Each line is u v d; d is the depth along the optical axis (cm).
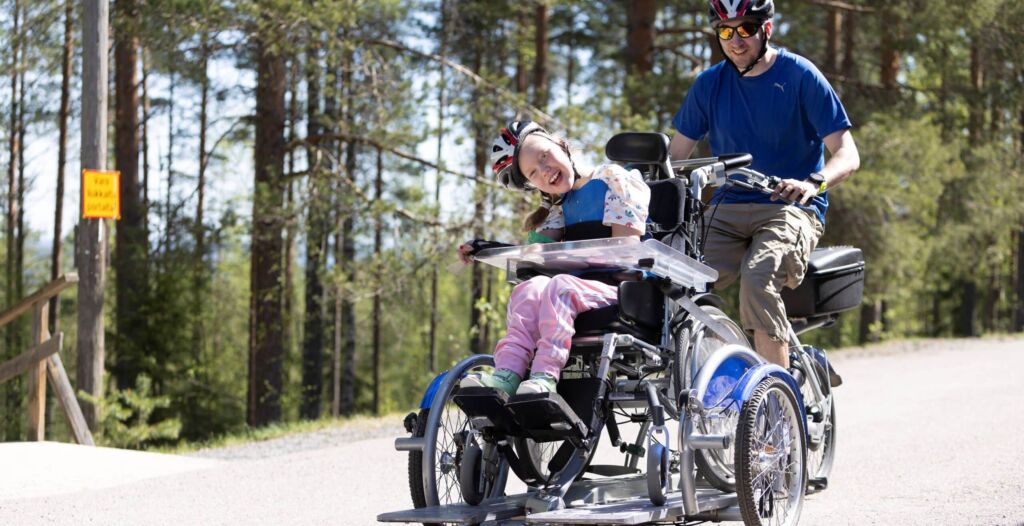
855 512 528
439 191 1633
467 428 464
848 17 2375
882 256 2002
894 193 1936
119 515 596
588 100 1678
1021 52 1967
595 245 416
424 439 437
